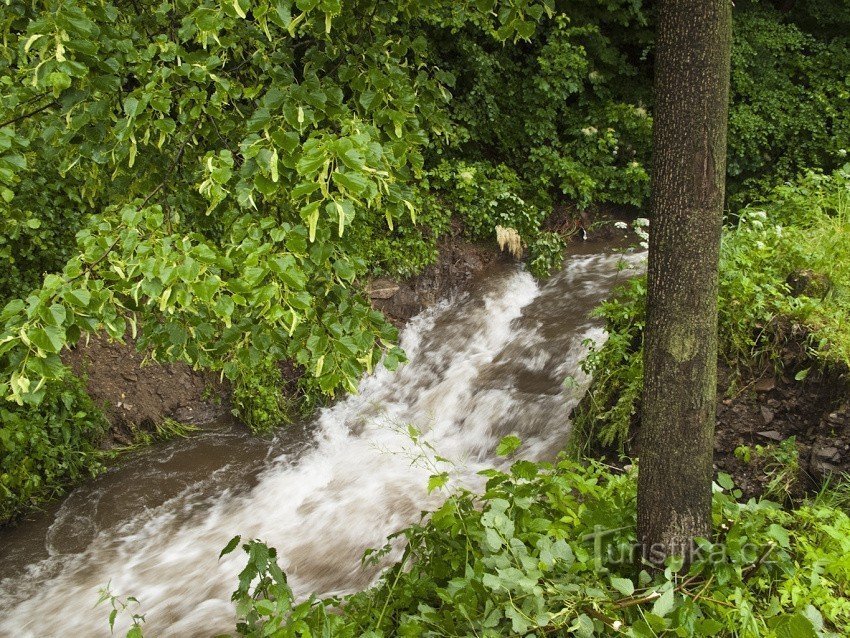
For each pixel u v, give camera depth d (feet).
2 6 7.82
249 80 9.47
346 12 8.89
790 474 13.05
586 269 30.63
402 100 8.41
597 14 36.68
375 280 28.22
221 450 23.03
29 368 6.64
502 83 35.19
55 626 15.62
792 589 8.88
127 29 8.32
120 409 22.97
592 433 15.76
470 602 8.50
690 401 8.45
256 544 9.62
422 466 20.85
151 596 16.37
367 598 9.93
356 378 8.16
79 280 7.19
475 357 25.82
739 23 38.27
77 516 19.76
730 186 37.27
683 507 8.73
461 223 31.14
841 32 40.19
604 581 8.91
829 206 19.03
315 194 7.61
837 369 13.60
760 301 14.74
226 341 8.46
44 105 8.51
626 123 36.35
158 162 8.99
